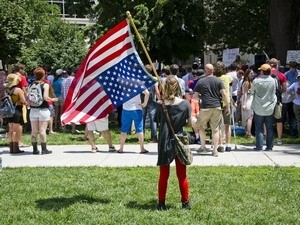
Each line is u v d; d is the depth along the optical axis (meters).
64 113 7.90
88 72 7.79
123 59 7.70
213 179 8.99
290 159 11.01
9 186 8.68
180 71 18.89
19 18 25.88
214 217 6.77
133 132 15.66
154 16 22.09
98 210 7.16
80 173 9.73
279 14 20.86
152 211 7.08
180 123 6.96
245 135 14.91
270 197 7.82
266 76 11.97
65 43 32.31
